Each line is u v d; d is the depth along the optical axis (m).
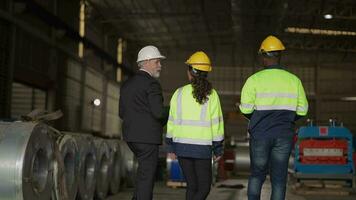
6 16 15.07
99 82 26.16
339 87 34.03
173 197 10.72
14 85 18.31
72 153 7.76
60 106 20.16
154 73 5.84
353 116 33.84
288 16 25.84
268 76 5.45
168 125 5.77
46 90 19.08
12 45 15.62
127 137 5.64
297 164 12.27
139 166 5.66
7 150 5.75
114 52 29.45
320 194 11.66
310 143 12.27
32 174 5.98
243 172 20.94
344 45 32.03
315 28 28.59
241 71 34.34
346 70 34.03
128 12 25.06
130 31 29.02
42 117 6.77
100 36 26.41
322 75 34.25
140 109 5.62
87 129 23.70
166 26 28.06
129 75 32.19
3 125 6.02
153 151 5.65
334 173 12.14
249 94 5.43
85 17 23.45
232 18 26.11
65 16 20.78
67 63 21.14
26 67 16.97
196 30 29.12
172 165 13.62
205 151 5.61
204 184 5.62
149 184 5.60
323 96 34.03
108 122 27.91
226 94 34.28
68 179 7.66
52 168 6.70
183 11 25.09
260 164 5.39
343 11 24.77
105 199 9.92
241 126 33.22
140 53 5.86
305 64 34.38
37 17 17.80
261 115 5.39
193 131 5.62
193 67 5.71
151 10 24.88
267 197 10.69
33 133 5.96
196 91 5.64
